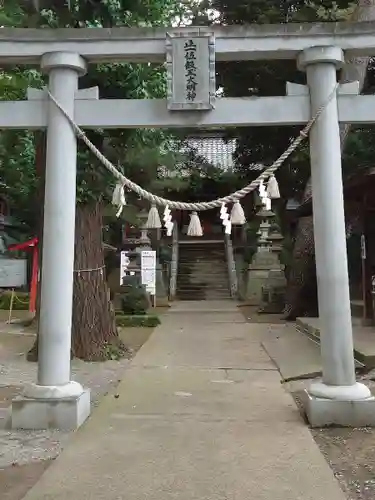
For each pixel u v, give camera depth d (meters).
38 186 9.04
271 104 5.11
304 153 14.54
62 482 3.57
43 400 4.83
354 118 5.07
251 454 4.09
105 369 7.88
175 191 22.33
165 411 5.43
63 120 5.12
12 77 9.91
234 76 14.65
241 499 3.28
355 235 14.91
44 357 5.00
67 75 5.17
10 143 12.30
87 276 8.70
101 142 8.09
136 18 7.80
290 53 5.19
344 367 4.89
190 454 4.10
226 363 8.28
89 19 7.72
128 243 18.31
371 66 10.36
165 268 24.03
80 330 8.60
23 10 8.32
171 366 8.05
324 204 4.99
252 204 22.89
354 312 13.39
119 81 7.72
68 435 4.62
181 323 13.86
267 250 20.89
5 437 4.58
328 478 3.61
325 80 5.05
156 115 5.15
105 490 3.43
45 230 5.08
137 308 14.36
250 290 20.69
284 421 5.00
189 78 5.08
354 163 12.38
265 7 14.08
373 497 3.32
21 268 18.38
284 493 3.37
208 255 25.92
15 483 3.58
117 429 4.79
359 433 4.58
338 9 13.26
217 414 5.30
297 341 10.45
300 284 14.14
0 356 9.18
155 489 3.44
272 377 7.21
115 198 5.45
